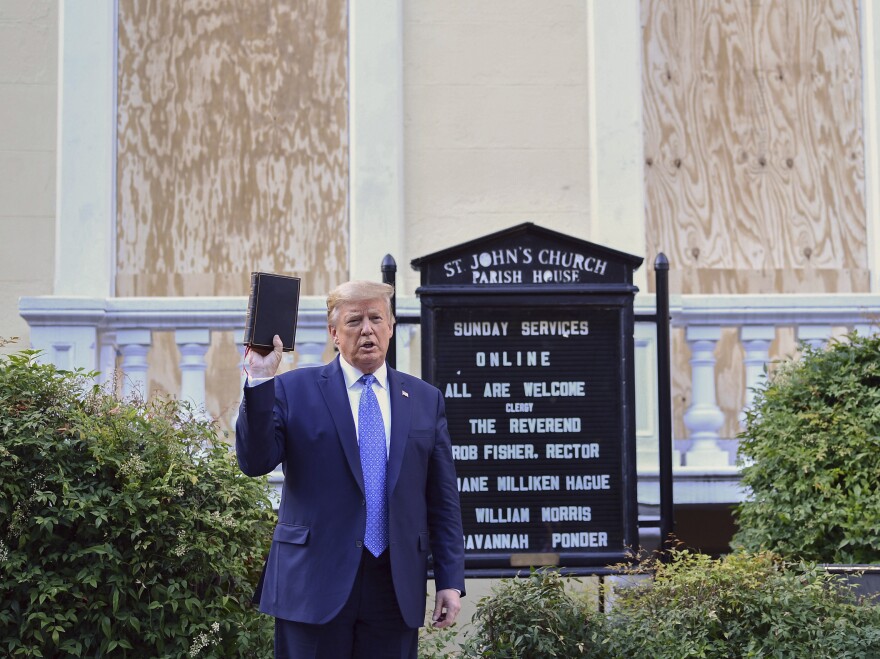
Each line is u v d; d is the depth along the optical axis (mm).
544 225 7676
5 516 4789
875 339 5961
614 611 5211
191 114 7988
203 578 4973
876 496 5512
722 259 8305
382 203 7508
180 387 8062
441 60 7734
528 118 7727
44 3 7719
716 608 4922
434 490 4246
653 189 8297
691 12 8406
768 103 8391
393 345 5695
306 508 4000
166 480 4961
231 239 7980
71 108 7504
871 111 8141
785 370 6270
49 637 4797
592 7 7684
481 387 5641
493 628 5035
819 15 8430
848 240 8336
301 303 7176
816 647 4715
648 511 6973
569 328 5684
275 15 8039
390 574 3984
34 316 7012
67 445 4926
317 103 8023
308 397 4117
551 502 5609
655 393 7156
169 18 7984
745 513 6035
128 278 7883
